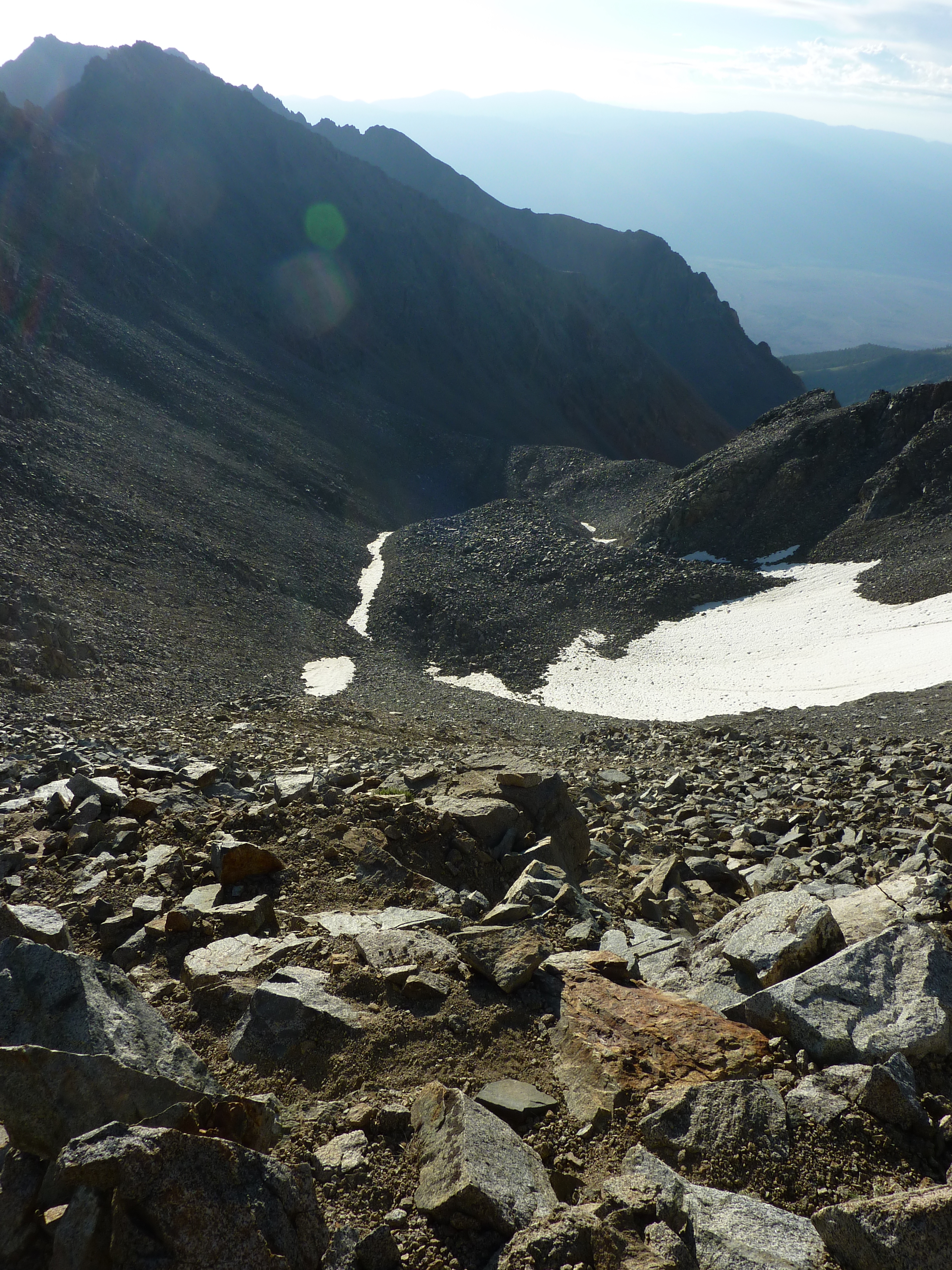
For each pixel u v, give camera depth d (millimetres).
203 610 65875
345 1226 4332
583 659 72188
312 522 107250
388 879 9820
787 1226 4359
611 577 86688
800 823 16125
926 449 93812
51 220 144125
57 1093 4641
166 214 182750
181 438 109062
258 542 90000
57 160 154250
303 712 34781
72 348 114375
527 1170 4840
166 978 7727
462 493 161875
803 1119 5242
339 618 82500
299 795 12156
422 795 12617
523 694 64875
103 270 143625
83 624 47094
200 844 10641
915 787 18031
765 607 79062
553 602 84438
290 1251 3979
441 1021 6547
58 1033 5125
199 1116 4879
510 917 8758
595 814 17188
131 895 9266
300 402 157875
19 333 106188
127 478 85438
